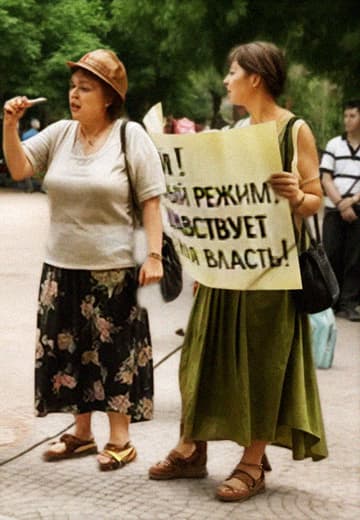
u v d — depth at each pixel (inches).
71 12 1499.8
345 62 808.3
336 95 949.2
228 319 185.0
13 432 230.7
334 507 187.5
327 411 258.1
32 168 201.8
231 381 184.2
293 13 804.0
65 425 237.5
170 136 183.9
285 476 205.0
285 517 181.2
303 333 188.4
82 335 200.7
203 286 190.5
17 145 197.9
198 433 188.2
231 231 181.9
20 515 177.5
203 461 199.9
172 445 222.8
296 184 175.5
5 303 419.2
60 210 199.3
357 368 312.3
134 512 180.9
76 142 200.1
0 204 1098.1
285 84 185.9
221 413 187.0
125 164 198.4
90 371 201.8
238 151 177.8
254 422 184.9
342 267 412.2
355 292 411.2
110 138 199.0
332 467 211.9
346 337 366.6
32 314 393.7
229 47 851.4
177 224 189.5
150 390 206.8
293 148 179.8
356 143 409.7
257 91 184.2
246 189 178.7
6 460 209.0
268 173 175.9
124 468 205.5
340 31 795.4
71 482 195.9
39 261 572.7
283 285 179.9
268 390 183.6
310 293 181.5
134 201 201.8
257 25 820.6
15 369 297.6
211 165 180.7
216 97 1934.1
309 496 193.2
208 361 187.6
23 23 1455.5
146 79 1812.3
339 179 409.1
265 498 191.2
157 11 965.2
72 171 197.3
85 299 199.8
